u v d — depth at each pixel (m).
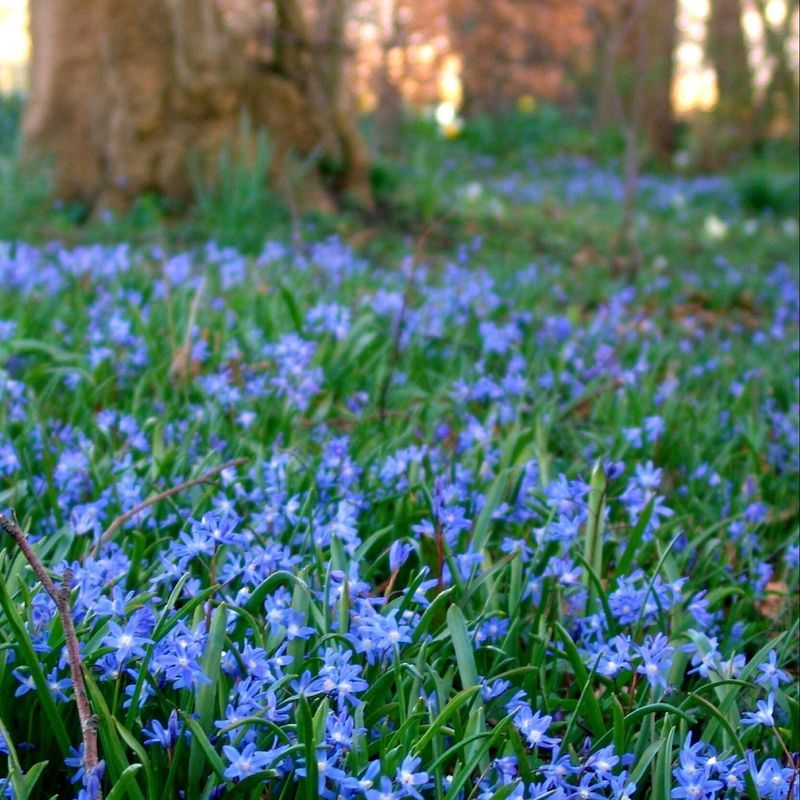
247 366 3.56
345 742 1.54
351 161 9.46
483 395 3.66
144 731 1.56
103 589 1.86
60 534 2.12
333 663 1.68
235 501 2.32
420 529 2.11
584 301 6.69
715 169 19.19
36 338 3.87
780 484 3.21
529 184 15.26
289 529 2.31
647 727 1.72
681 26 20.47
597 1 16.81
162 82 8.41
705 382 4.46
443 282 6.05
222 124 8.59
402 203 9.67
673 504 3.01
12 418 2.93
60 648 1.66
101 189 8.49
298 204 8.68
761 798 1.63
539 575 2.21
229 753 1.45
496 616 2.03
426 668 1.77
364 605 1.82
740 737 1.78
